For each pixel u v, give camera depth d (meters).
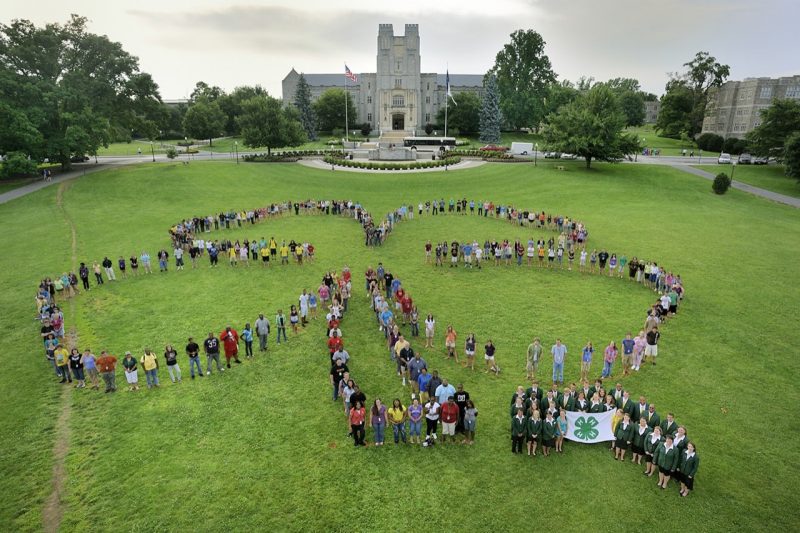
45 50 68.19
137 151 107.94
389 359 22.75
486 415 18.66
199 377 21.42
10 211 49.78
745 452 16.52
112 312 28.02
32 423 18.16
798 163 59.28
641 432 15.80
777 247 38.38
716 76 117.69
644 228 44.28
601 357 22.91
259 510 14.28
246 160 80.94
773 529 13.60
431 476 15.63
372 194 61.84
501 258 36.22
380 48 132.50
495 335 25.09
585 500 14.61
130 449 16.78
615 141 70.25
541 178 66.94
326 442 17.20
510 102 125.44
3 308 28.16
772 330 25.19
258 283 32.53
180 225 42.88
